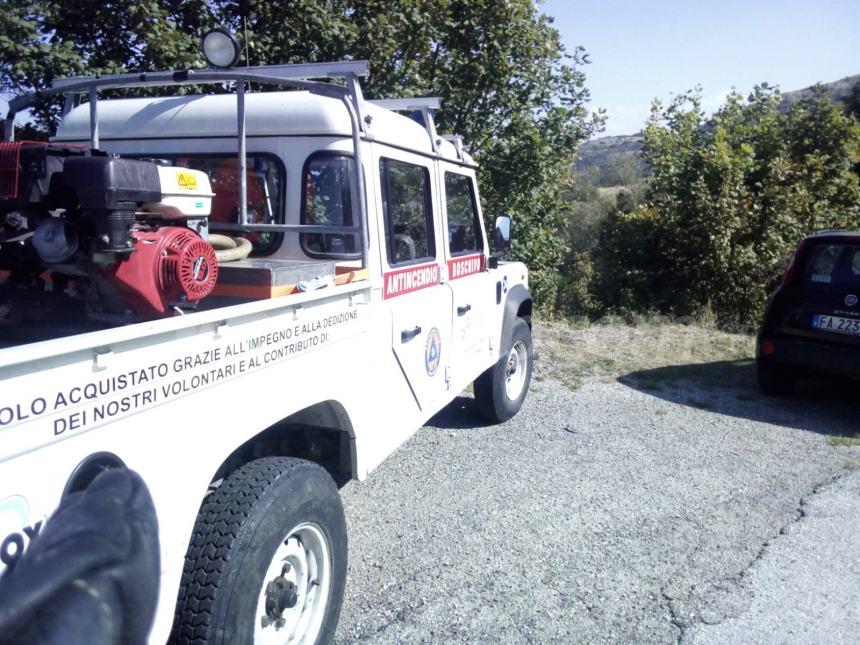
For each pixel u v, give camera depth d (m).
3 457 1.58
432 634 3.19
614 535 4.14
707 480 5.00
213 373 2.29
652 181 14.71
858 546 4.07
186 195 2.64
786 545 4.06
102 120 4.00
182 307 2.56
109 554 1.41
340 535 2.91
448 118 10.25
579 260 14.44
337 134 3.56
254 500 2.46
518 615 3.34
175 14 7.94
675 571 3.75
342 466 3.36
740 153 12.90
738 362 8.55
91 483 1.68
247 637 2.38
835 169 14.48
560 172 11.30
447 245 4.68
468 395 6.97
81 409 1.78
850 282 6.45
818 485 4.96
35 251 2.50
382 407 3.55
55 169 2.37
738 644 3.16
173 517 2.12
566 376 7.71
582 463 5.25
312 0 7.82
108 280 2.40
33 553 1.40
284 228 3.31
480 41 9.95
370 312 3.37
